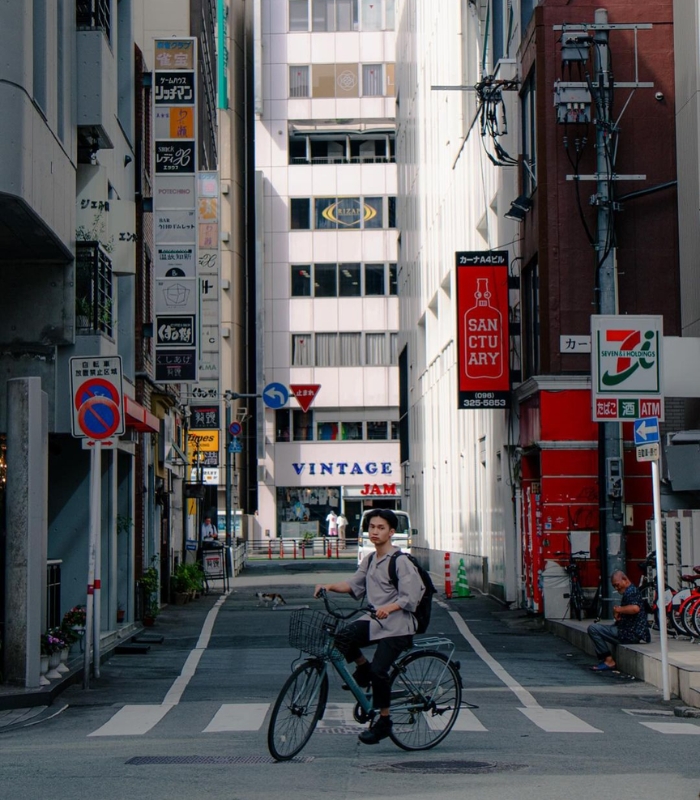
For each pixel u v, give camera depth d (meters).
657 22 27.19
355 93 79.94
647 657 18.34
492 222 34.28
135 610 27.41
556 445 26.81
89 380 17.56
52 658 17.61
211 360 44.19
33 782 9.52
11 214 16.88
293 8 80.38
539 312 27.50
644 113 27.12
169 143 29.91
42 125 17.27
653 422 17.19
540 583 27.66
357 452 78.38
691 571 22.12
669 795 8.82
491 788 9.11
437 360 47.66
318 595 10.91
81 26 20.39
